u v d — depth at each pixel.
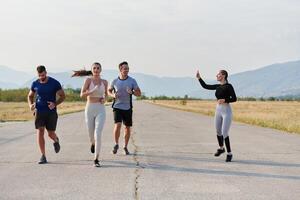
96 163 11.52
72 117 39.44
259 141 18.20
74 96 170.75
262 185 9.37
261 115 40.56
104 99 11.95
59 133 21.81
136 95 13.60
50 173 10.58
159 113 50.41
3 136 20.05
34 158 12.98
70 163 12.07
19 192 8.59
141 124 29.52
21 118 39.44
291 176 10.38
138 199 8.09
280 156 13.63
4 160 12.59
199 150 15.07
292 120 32.09
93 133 12.12
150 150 15.00
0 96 145.00
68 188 8.95
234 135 21.05
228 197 8.29
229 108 12.65
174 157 13.35
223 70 12.54
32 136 20.05
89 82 11.80
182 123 30.75
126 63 13.34
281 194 8.55
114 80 13.50
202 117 40.25
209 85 12.78
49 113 12.04
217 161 12.62
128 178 10.02
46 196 8.28
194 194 8.51
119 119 13.59
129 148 15.55
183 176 10.32
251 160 12.80
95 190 8.78
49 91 11.97
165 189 8.91
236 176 10.36
